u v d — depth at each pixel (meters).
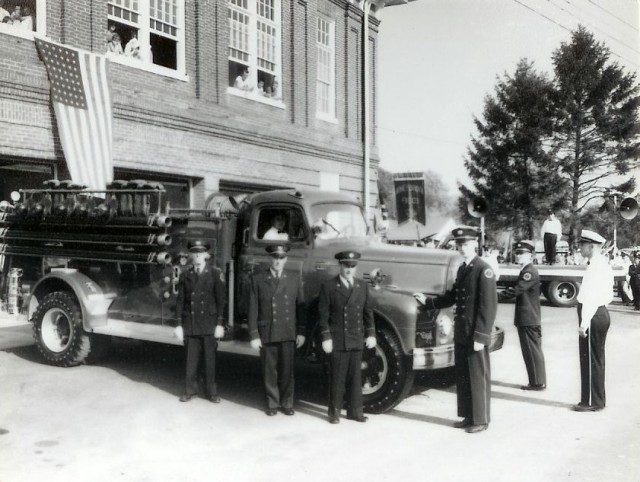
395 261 6.98
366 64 20.91
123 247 8.03
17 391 7.19
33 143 10.73
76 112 11.32
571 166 33.06
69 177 11.45
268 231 7.38
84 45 11.77
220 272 6.99
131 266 8.09
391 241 16.78
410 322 6.37
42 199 8.72
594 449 5.48
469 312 5.98
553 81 33.66
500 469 4.98
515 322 7.80
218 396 7.11
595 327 6.69
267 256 7.24
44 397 6.96
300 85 18.00
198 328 6.88
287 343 6.46
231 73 16.27
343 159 19.97
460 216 38.84
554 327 13.33
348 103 20.48
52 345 8.53
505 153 35.31
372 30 21.89
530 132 33.59
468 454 5.34
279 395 6.61
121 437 5.70
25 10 11.08
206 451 5.37
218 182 14.80
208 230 7.44
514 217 35.06
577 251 21.28
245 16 16.30
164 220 7.62
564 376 8.60
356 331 6.18
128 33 13.52
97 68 11.76
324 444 5.59
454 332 6.12
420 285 6.80
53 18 11.34
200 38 14.41
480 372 5.98
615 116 32.28
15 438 5.62
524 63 34.47
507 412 6.73
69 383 7.58
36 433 5.77
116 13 12.73
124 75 12.57
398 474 4.86
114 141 12.16
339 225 7.60
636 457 5.26
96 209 8.16
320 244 7.21
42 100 10.92
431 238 18.25
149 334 7.77
